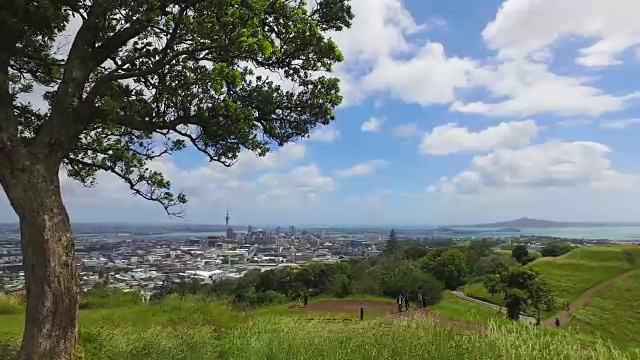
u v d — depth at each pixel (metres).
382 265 39.56
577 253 59.28
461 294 47.66
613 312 33.81
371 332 8.29
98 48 7.38
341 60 8.57
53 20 7.51
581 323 31.03
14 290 18.48
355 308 22.95
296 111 8.75
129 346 7.86
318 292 36.38
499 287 32.91
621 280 44.00
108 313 13.42
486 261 58.59
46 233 6.17
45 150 6.46
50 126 6.60
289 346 7.95
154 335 8.68
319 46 8.27
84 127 7.66
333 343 7.80
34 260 6.12
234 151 8.74
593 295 41.50
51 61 8.43
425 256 58.31
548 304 32.81
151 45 8.27
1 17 6.59
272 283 37.00
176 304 14.36
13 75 7.96
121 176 9.27
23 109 7.88
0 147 6.18
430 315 10.44
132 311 13.83
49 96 8.62
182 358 7.95
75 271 6.45
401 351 6.97
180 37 7.44
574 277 51.03
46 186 6.32
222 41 7.34
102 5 7.09
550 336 7.98
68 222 6.52
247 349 8.13
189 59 7.87
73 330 6.28
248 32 7.21
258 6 7.47
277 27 8.27
